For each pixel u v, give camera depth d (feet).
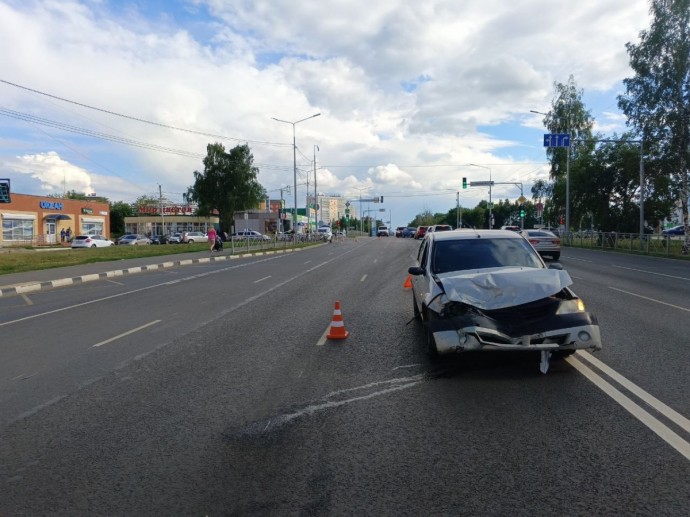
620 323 29.55
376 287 49.90
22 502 11.40
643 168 109.09
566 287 20.74
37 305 43.57
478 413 15.93
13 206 181.16
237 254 112.57
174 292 49.52
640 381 18.61
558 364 20.89
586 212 155.84
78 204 213.25
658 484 11.57
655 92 99.96
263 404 17.33
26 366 22.99
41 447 14.25
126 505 11.18
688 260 84.79
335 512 10.71
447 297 20.06
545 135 127.65
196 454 13.58
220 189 239.09
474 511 10.66
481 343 18.62
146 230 304.71
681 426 14.64
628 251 108.58
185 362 23.03
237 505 11.07
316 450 13.67
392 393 18.07
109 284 59.62
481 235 26.05
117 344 27.07
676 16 97.40
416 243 168.25
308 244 167.53
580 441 13.79
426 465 12.69
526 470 12.32
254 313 35.88
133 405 17.52
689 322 29.84
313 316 34.19
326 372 20.90
